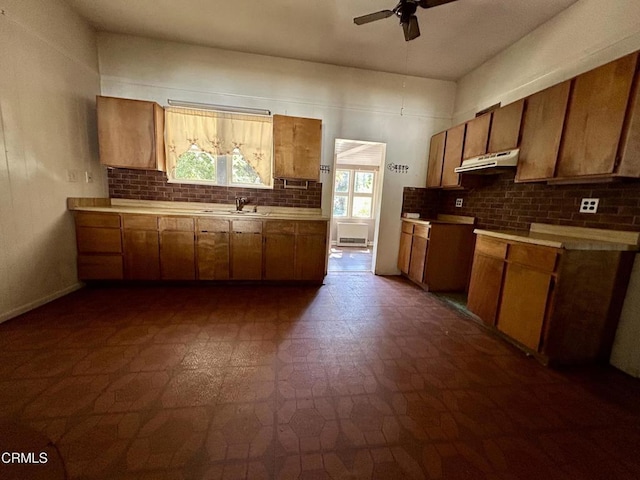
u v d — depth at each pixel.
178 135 3.30
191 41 3.19
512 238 2.15
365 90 3.69
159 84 3.25
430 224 3.35
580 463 1.18
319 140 3.35
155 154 3.07
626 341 1.89
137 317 2.37
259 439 1.23
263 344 2.03
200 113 3.29
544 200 2.50
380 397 1.54
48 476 1.03
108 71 3.15
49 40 2.48
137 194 3.38
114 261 2.96
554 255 1.81
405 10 2.03
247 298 2.93
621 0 1.95
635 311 1.84
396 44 3.04
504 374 1.81
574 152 1.93
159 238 3.00
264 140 3.48
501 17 2.50
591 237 2.07
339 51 3.25
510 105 2.52
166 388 1.52
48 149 2.52
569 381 1.76
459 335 2.33
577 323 1.88
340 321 2.49
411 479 1.08
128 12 2.72
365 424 1.34
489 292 2.39
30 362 1.70
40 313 2.36
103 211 2.86
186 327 2.23
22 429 1.22
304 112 3.59
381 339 2.20
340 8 2.52
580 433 1.35
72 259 2.86
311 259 3.34
